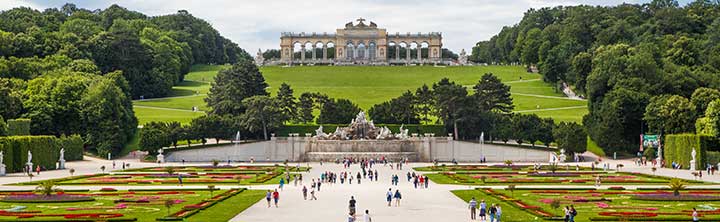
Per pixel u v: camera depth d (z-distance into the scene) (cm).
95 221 6838
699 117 16200
